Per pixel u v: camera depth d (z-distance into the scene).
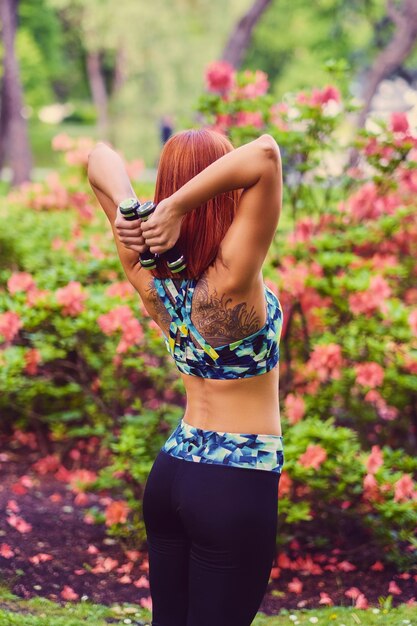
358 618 3.21
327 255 4.29
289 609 3.42
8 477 5.02
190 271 1.94
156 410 4.28
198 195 1.82
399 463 3.88
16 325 4.25
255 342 1.94
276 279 4.59
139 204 1.90
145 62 20.22
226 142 1.99
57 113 42.88
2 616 2.97
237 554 1.92
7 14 15.52
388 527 3.75
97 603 3.43
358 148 4.73
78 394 5.31
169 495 2.01
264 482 1.94
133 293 4.39
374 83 13.13
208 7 20.53
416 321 3.99
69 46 31.88
